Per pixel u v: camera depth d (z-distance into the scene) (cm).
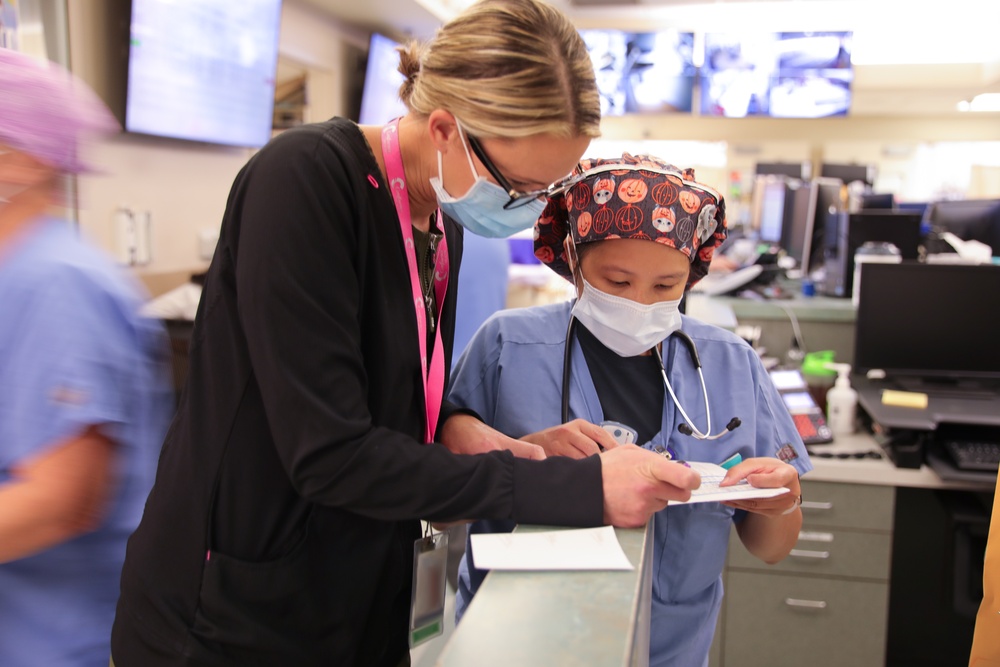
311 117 395
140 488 105
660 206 105
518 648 53
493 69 76
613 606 59
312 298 74
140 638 85
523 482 75
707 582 115
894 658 267
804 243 397
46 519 92
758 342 283
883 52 780
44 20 212
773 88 664
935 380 261
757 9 695
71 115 100
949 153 856
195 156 286
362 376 79
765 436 119
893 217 326
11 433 92
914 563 260
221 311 81
